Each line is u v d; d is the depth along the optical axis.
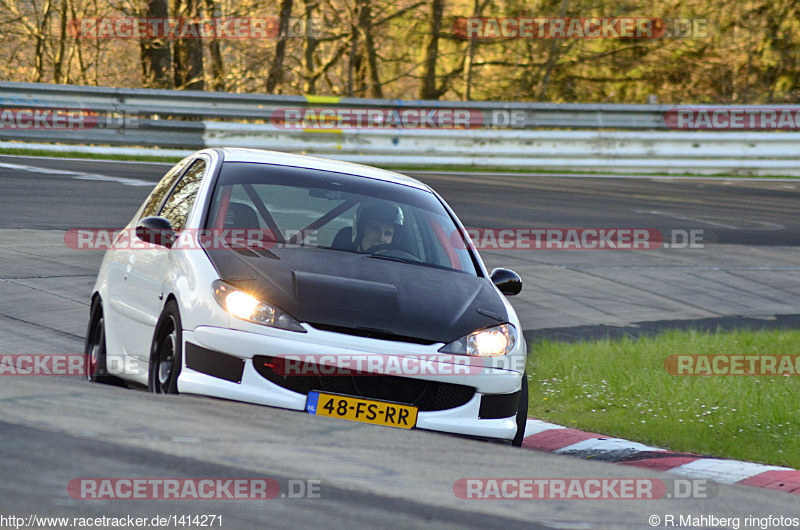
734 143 83.31
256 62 98.19
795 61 108.25
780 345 32.06
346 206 21.50
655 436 22.53
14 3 102.88
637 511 12.62
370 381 17.27
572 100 107.62
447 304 19.03
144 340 19.70
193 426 13.56
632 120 81.44
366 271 19.41
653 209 62.25
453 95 108.75
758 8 107.12
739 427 22.92
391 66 103.75
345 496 11.12
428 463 13.65
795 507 14.82
